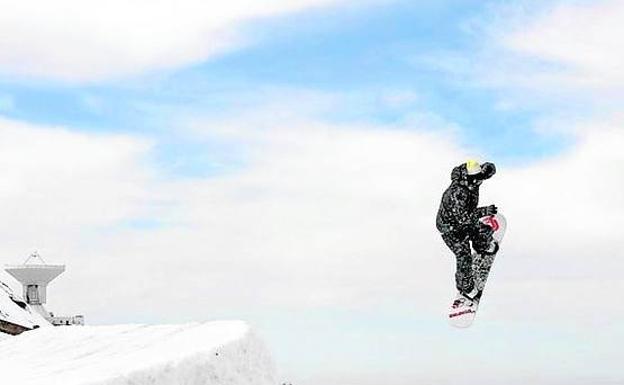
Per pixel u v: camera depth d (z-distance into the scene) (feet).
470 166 34.81
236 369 30.86
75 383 25.45
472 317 35.63
